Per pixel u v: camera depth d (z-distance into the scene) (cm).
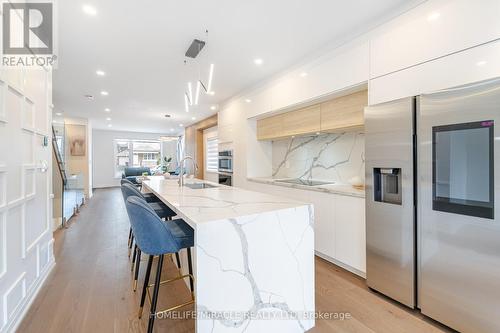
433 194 167
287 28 231
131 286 221
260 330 144
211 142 717
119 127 920
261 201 181
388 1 192
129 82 381
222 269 130
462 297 153
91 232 394
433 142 166
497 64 147
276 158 445
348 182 306
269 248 147
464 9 160
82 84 391
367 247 214
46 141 238
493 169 139
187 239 156
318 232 283
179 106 550
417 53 185
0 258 148
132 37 245
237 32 238
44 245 231
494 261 140
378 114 202
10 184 160
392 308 188
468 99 149
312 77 286
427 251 171
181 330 163
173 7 198
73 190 516
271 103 358
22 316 174
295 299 159
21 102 177
